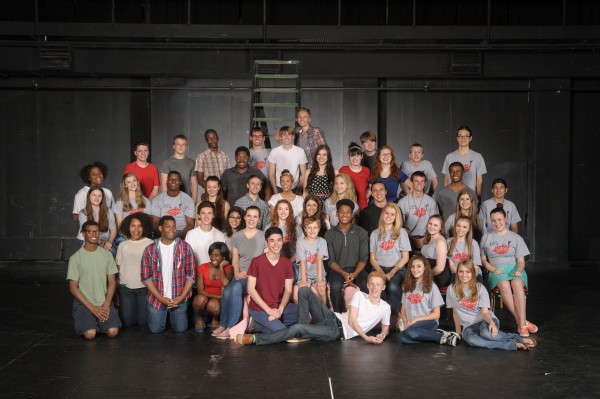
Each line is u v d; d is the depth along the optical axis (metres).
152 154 10.93
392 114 11.09
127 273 6.70
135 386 4.86
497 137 11.09
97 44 10.33
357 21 11.02
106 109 11.09
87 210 7.46
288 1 11.05
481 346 5.89
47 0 11.01
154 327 6.46
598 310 7.58
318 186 7.73
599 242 11.08
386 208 6.86
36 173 11.11
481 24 11.02
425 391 4.75
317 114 11.00
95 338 6.28
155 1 11.05
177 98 10.92
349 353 5.75
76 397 4.64
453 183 7.72
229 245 6.92
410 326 6.06
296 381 4.98
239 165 8.05
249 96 10.98
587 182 11.16
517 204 11.10
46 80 11.05
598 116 11.10
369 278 6.13
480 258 6.78
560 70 10.71
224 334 6.29
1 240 11.05
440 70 10.66
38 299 8.27
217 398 4.62
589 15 11.05
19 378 5.05
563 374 5.14
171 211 7.68
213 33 10.34
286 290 6.31
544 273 10.29
